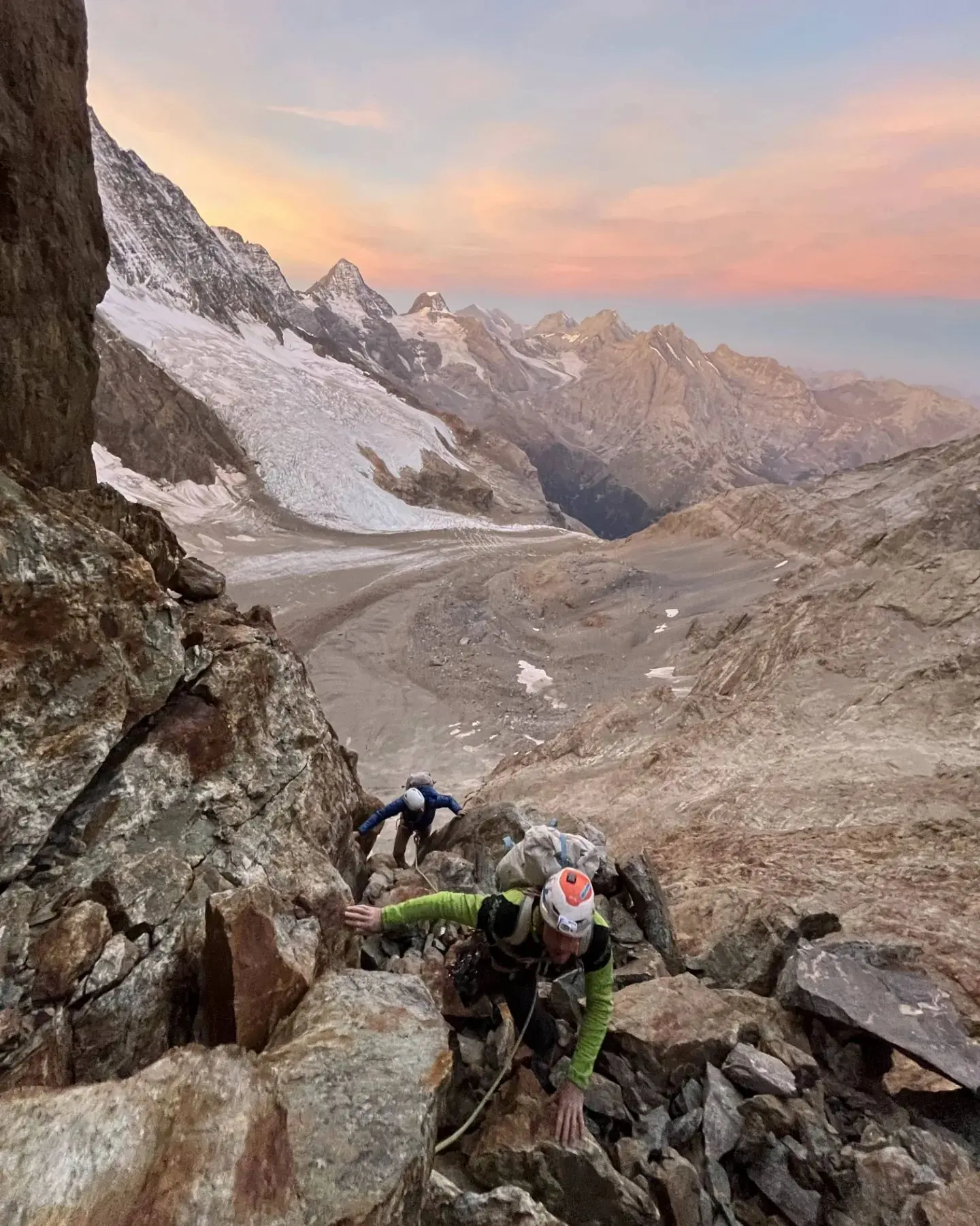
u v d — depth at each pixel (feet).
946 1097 13.08
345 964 13.58
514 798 68.69
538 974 12.96
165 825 13.41
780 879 30.37
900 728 60.08
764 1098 11.85
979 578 83.05
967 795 42.04
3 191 15.52
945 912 24.56
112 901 11.51
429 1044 9.75
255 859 14.49
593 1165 10.16
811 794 47.93
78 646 12.15
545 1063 12.47
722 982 16.63
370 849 24.35
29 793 10.92
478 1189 10.38
